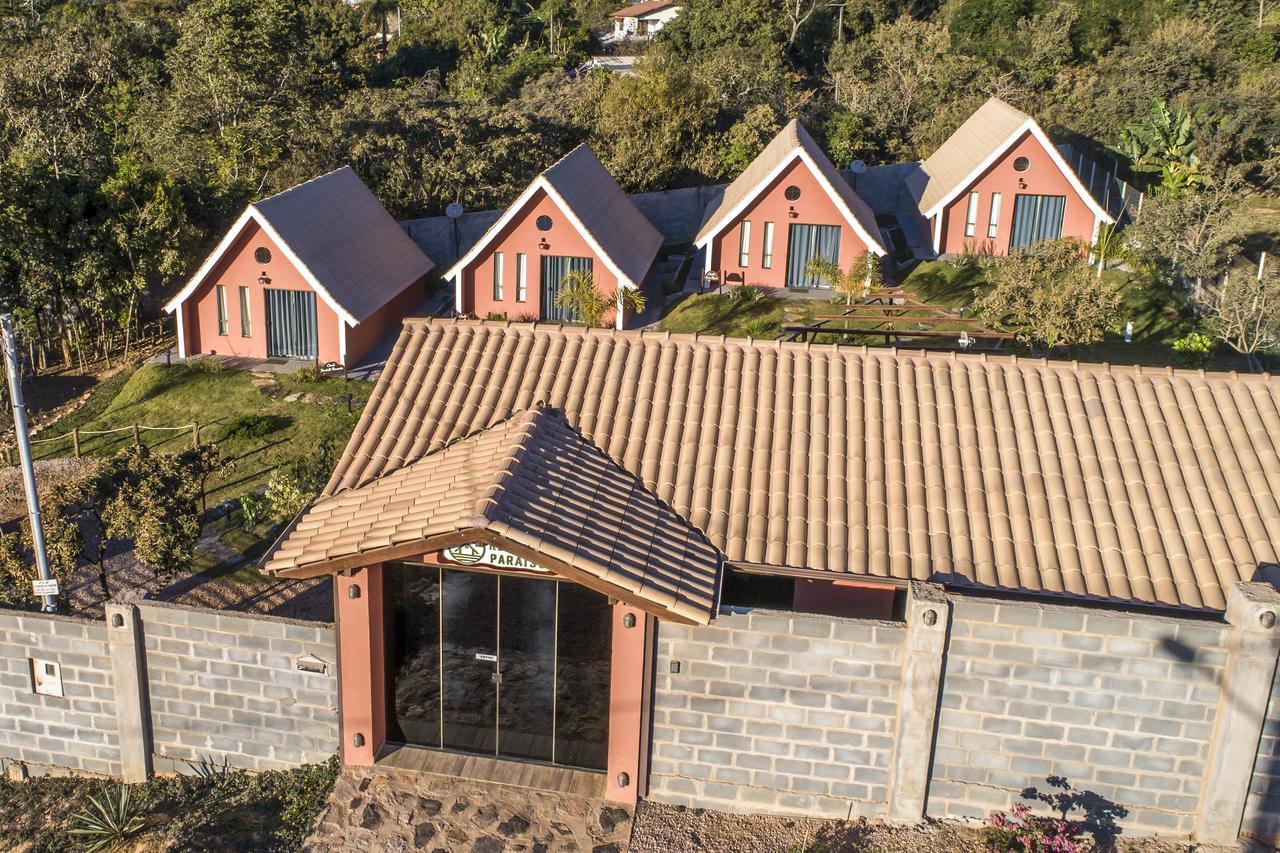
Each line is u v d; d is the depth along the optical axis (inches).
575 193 1461.6
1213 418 701.3
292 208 1323.8
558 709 600.4
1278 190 1947.6
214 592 831.1
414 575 595.5
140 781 614.5
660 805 575.5
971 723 537.3
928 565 621.3
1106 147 2076.8
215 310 1325.0
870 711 543.5
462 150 1875.0
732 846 542.9
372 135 1815.9
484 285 1460.4
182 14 2438.5
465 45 3068.4
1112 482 664.4
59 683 609.9
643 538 589.9
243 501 924.6
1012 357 756.0
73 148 1595.7
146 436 1134.4
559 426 689.6
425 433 712.4
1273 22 2539.4
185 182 1455.5
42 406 1261.1
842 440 704.4
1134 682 518.0
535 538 536.1
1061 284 1256.8
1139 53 2320.4
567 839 547.8
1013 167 1573.6
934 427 711.1
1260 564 609.3
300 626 581.6
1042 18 2632.9
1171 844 530.0
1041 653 520.7
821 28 3026.6
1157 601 595.2
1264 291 1143.0
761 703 552.1
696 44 2977.4
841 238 1530.5
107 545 890.1
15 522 966.4
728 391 745.6
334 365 1289.4
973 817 551.8
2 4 2416.3
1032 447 691.4
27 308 1310.3
